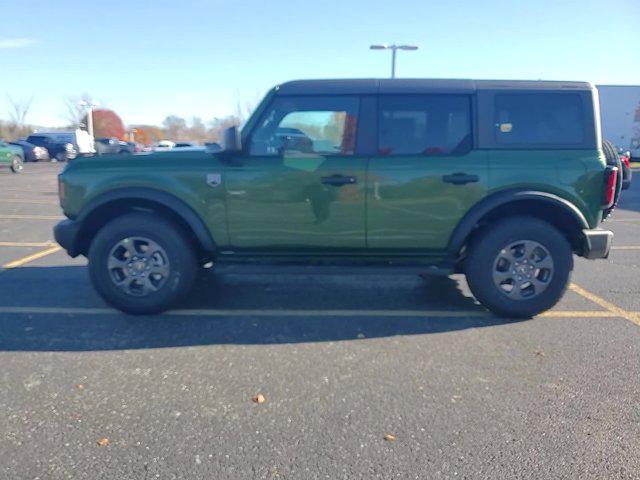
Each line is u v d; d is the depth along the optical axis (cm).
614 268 652
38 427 288
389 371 359
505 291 457
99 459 261
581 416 302
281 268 456
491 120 442
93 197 445
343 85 444
